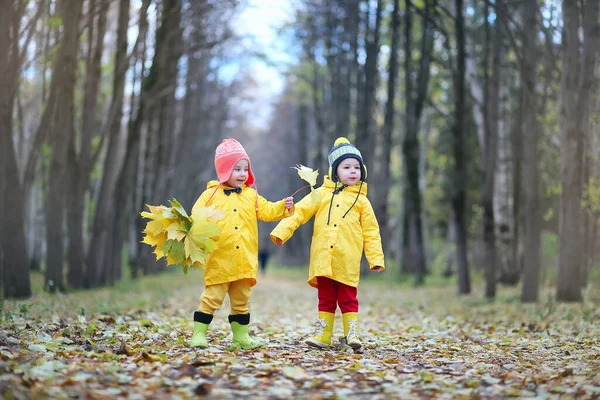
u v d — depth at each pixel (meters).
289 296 17.00
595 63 11.34
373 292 18.66
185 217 5.44
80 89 20.86
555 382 4.23
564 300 11.67
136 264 24.02
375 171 30.30
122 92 14.99
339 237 5.83
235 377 4.21
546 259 20.62
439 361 5.25
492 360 5.37
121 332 6.27
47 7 12.59
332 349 5.85
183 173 32.88
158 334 6.26
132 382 3.96
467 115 24.66
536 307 11.07
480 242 27.58
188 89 26.61
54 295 12.09
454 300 14.70
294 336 7.09
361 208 6.00
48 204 13.37
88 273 15.57
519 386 4.18
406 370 4.70
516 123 20.02
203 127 36.06
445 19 19.66
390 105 23.95
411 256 28.23
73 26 12.80
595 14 11.20
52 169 13.37
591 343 6.48
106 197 15.86
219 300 5.70
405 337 7.33
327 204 5.98
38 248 26.75
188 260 5.47
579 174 11.51
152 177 26.89
